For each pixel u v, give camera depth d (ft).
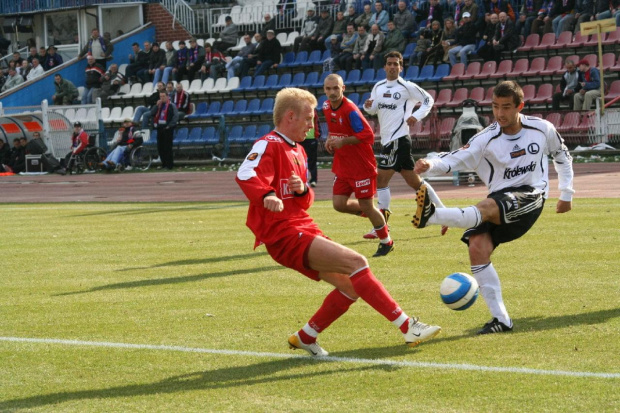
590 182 104.12
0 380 30.17
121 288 47.52
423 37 172.35
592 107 148.46
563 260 51.06
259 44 193.06
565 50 162.81
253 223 32.07
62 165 182.70
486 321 36.99
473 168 36.11
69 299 44.75
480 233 35.19
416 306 40.34
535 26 166.20
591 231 62.59
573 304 39.32
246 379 29.55
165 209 95.09
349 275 31.32
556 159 37.50
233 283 48.16
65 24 239.09
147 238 69.51
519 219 34.99
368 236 63.57
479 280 35.19
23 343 35.35
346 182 57.98
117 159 174.60
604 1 159.53
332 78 57.62
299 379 29.35
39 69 217.56
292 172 31.94
